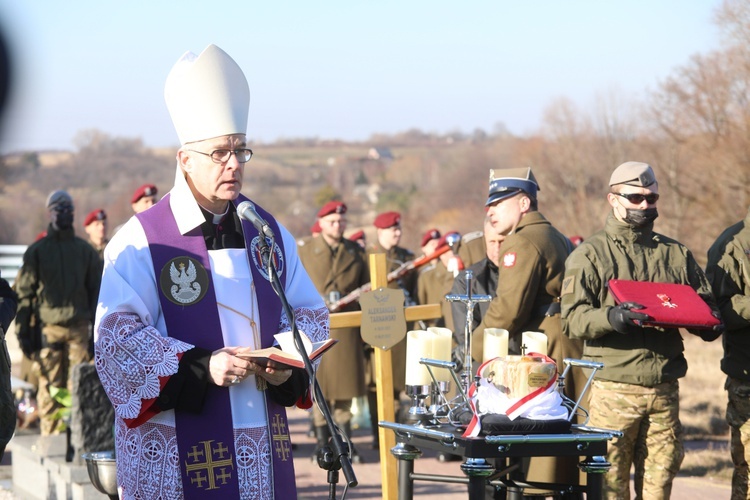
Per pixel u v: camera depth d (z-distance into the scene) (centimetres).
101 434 885
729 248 675
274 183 11388
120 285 444
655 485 642
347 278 1198
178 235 457
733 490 680
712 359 1911
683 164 3569
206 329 451
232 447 446
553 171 5059
